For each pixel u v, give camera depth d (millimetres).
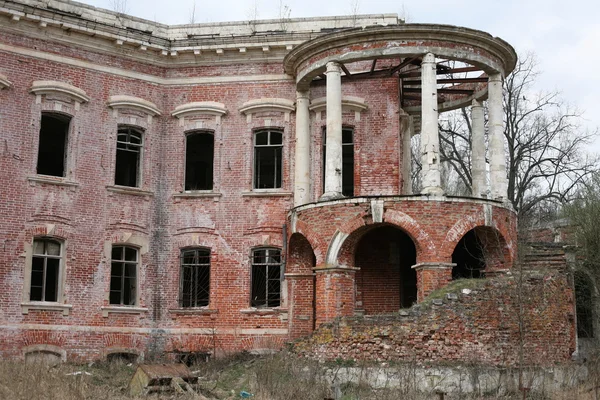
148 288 27766
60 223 26312
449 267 23328
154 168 28562
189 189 28969
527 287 22328
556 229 30047
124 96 28141
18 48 26312
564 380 21641
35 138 26234
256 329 27031
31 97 26359
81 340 26156
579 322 27156
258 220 27781
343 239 23969
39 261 26047
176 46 28812
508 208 24875
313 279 26625
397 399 19000
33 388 18281
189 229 28125
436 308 21469
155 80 28984
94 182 27219
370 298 27297
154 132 28750
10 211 25469
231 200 28109
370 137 27750
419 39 24750
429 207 23594
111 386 20797
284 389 19719
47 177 26234
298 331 26328
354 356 21891
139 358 26984
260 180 28531
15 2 25922
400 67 26828
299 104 27766
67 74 27156
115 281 27500
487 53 25578
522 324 20875
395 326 21672
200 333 27359
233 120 28656
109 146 27703
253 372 22172
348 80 28125
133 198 27953
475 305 21594
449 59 25312
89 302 26531
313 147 28031
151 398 18703
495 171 25688
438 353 21250
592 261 26266
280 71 28578
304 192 27266
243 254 27703
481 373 20609
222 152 28484
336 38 25328
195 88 29031
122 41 27938
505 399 19734
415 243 23625
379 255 27562
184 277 28125
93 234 26938
